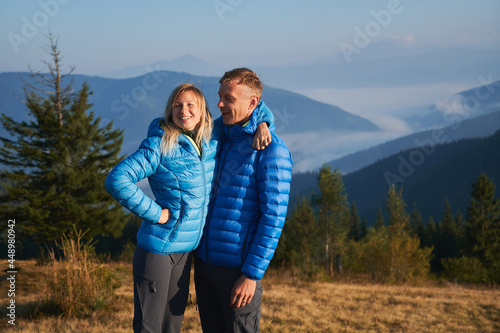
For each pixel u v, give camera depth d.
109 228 21.53
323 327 6.08
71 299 5.48
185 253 2.27
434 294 10.62
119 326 4.91
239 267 2.27
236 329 2.26
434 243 56.41
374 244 20.47
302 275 13.74
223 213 2.25
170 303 2.25
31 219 18.91
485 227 49.84
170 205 2.14
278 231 2.21
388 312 7.63
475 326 7.29
